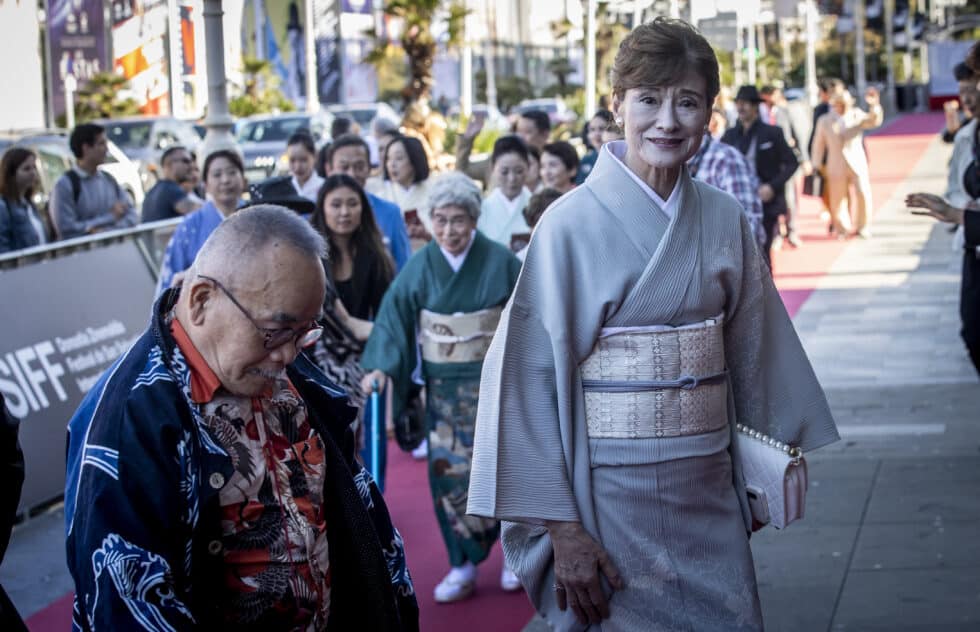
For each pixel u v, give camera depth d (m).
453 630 4.88
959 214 5.09
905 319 9.94
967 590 4.75
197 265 2.26
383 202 7.16
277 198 5.45
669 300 3.06
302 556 2.33
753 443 3.31
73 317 6.91
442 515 5.20
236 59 31.52
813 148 14.57
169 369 2.21
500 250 5.26
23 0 23.58
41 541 6.04
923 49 62.53
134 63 27.08
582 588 3.11
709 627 3.11
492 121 28.83
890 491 5.93
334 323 5.55
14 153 8.19
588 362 3.11
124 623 2.08
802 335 9.58
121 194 9.47
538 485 3.06
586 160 9.08
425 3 28.98
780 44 70.19
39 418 6.45
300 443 2.41
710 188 3.21
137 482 2.12
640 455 3.07
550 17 47.62
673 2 15.26
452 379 5.14
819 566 5.10
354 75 35.91
